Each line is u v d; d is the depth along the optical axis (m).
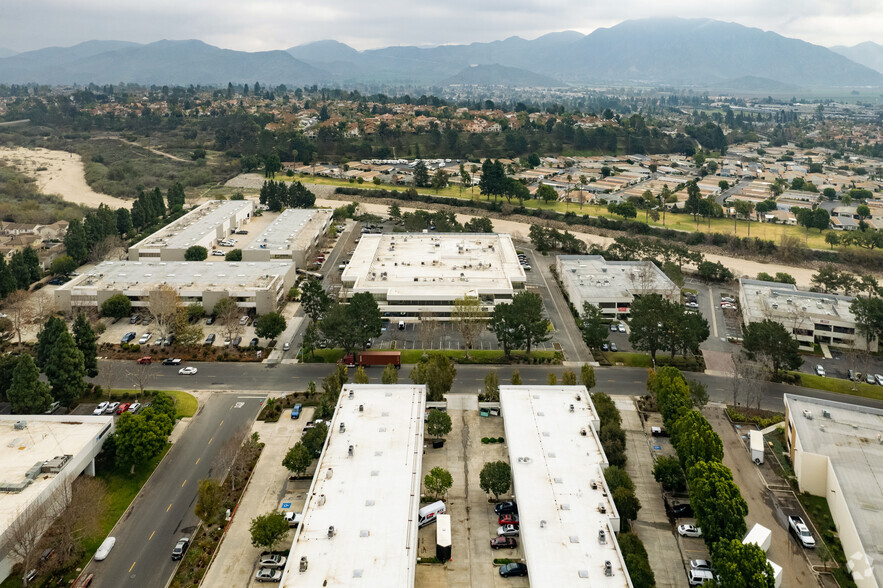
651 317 177.00
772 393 166.12
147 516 119.25
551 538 103.25
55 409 153.88
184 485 128.00
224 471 131.75
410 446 126.19
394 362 177.75
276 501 123.38
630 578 96.88
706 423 127.38
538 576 95.19
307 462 127.12
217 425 148.88
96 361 161.88
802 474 126.50
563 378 156.75
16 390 141.00
